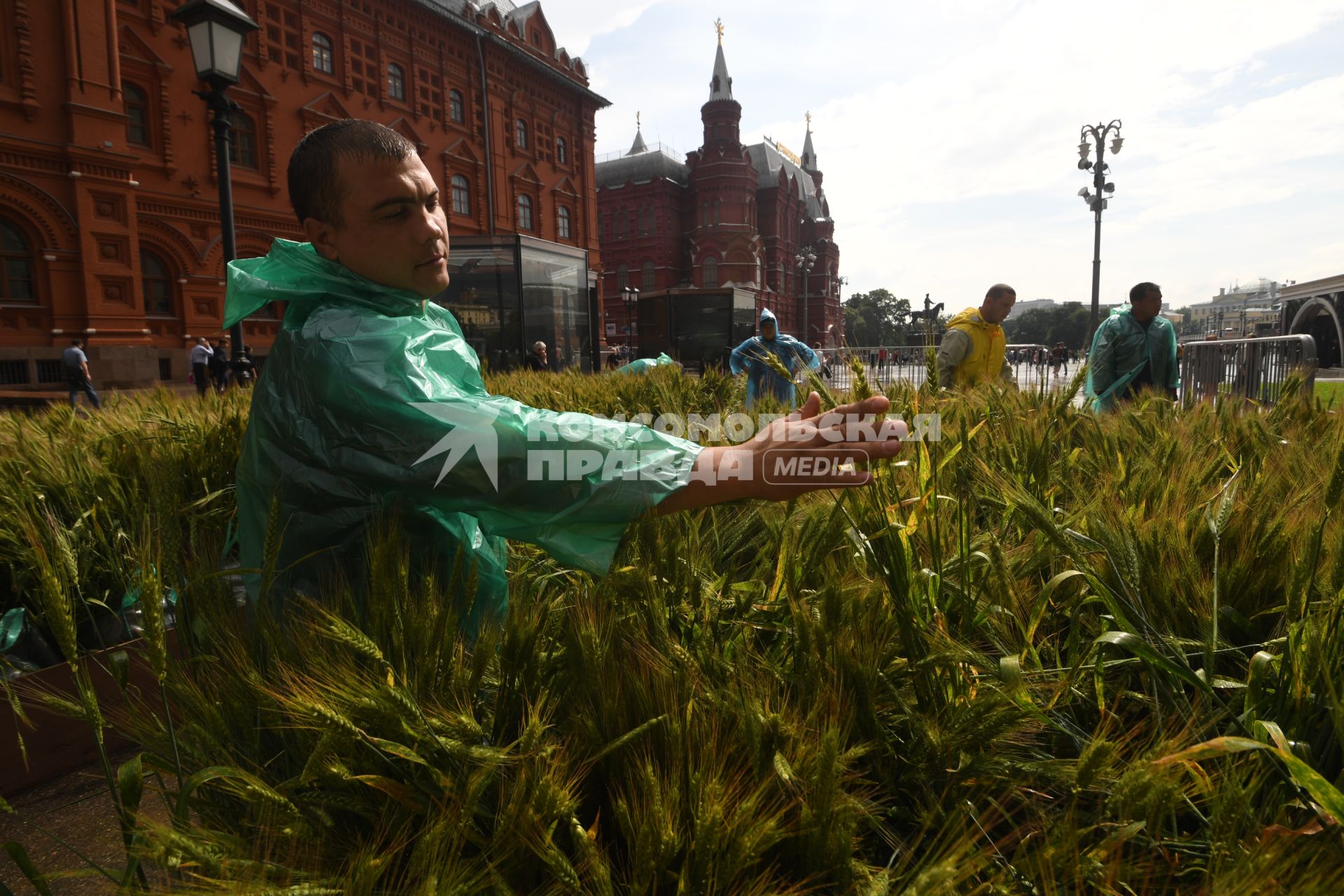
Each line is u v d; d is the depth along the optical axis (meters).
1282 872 0.62
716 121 63.19
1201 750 0.64
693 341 17.80
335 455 1.08
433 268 1.27
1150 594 1.06
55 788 1.77
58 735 1.82
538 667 0.95
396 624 0.93
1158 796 0.69
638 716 0.84
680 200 65.19
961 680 0.93
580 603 1.06
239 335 7.78
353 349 1.07
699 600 1.14
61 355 17.97
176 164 20.53
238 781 0.77
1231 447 2.04
